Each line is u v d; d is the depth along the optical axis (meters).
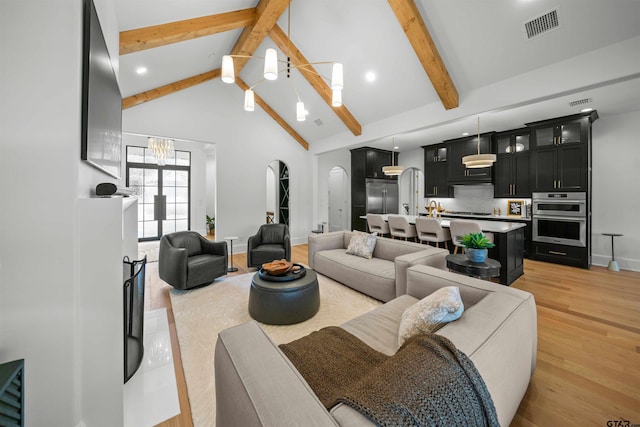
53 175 1.18
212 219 8.15
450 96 3.52
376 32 3.25
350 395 0.73
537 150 4.84
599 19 2.37
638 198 4.26
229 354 0.95
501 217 5.47
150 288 3.43
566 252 4.51
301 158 6.46
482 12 2.66
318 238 3.91
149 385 1.68
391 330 1.59
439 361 0.83
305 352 1.35
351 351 1.36
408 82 3.78
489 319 1.17
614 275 3.94
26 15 1.14
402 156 7.86
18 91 1.13
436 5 2.77
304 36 3.66
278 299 2.39
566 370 1.80
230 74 2.37
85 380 1.27
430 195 7.01
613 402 1.51
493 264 2.30
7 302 1.12
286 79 4.69
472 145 6.01
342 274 3.31
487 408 0.80
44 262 1.16
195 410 1.48
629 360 1.91
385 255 3.38
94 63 1.44
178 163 7.59
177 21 2.88
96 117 1.49
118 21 2.49
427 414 0.67
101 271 1.29
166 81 4.30
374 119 4.82
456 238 3.80
